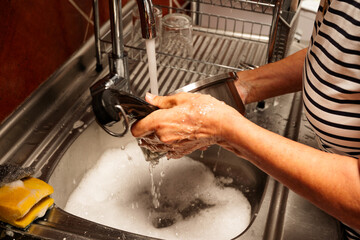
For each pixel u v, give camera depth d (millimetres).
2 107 787
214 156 974
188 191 916
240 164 945
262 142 510
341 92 518
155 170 954
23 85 829
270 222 694
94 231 646
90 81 978
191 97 566
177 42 1043
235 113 544
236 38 1098
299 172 483
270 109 966
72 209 836
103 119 547
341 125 544
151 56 682
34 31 822
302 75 660
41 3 819
